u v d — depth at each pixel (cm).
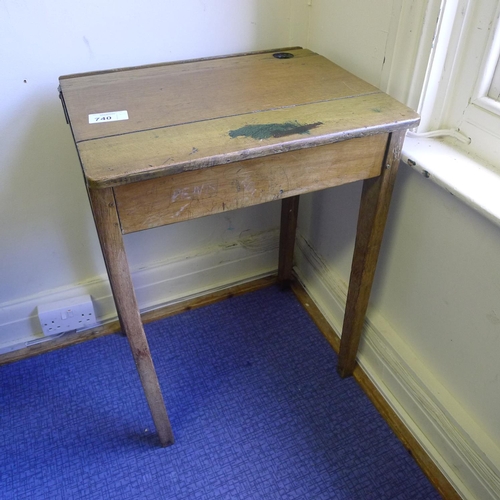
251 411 118
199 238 140
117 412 118
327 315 140
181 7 105
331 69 102
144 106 85
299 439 112
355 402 120
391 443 112
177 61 107
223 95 90
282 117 81
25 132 105
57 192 116
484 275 85
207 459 109
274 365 129
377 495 102
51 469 107
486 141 88
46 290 131
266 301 148
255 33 115
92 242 128
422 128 96
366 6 98
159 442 112
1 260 121
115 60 106
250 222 144
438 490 103
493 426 93
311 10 116
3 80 98
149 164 69
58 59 101
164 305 146
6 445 112
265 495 103
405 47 90
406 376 112
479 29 83
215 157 71
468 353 94
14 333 133
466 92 89
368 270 104
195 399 121
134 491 104
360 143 82
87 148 73
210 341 136
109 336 138
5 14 92
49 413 118
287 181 81
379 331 119
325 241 137
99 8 98
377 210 94
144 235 132
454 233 90
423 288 103
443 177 84
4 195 112
